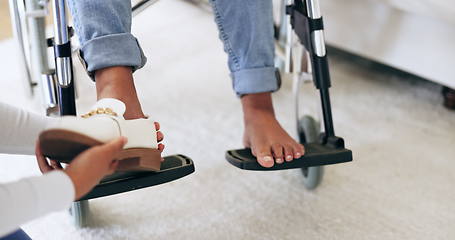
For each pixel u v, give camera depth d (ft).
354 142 4.41
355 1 4.97
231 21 3.33
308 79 3.69
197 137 4.43
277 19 5.24
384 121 4.73
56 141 2.12
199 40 6.17
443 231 3.45
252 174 4.01
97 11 2.77
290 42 3.60
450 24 4.39
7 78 5.23
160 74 5.42
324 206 3.67
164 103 4.91
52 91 3.34
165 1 7.09
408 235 3.41
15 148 2.70
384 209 3.65
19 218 1.80
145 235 3.38
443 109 4.97
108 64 2.73
